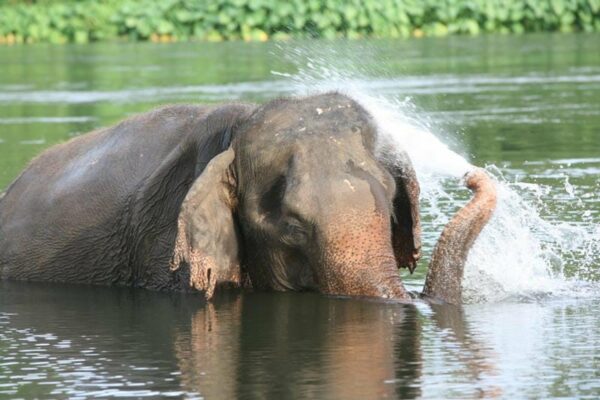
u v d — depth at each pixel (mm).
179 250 12641
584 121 27469
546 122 27391
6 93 36844
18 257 15391
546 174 20344
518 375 10086
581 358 10539
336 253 12281
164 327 12102
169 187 13992
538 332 11414
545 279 13516
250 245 13086
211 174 12828
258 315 12328
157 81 38125
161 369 10547
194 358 10859
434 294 12531
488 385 9844
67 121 29094
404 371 10250
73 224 14969
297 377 10156
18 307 13438
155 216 14062
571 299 12773
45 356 11125
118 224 14547
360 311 12164
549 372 10156
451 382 9930
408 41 53844
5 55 52750
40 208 15438
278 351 10961
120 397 9820
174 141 14422
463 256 12562
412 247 13344
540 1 58625
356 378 10094
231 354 10945
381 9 55219
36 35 60188
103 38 59781
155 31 58719
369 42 51500
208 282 12734
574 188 18828
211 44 54875
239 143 12977
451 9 57938
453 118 28234
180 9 58812
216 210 12828
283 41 53844
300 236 12477
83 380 10312
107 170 14891
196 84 36281
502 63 43344
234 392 9836
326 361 10586
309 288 12945
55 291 14391
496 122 27500
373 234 12305
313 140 12633
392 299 12281
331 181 12398
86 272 14812
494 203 12656
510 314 12141
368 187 12406
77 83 39031
